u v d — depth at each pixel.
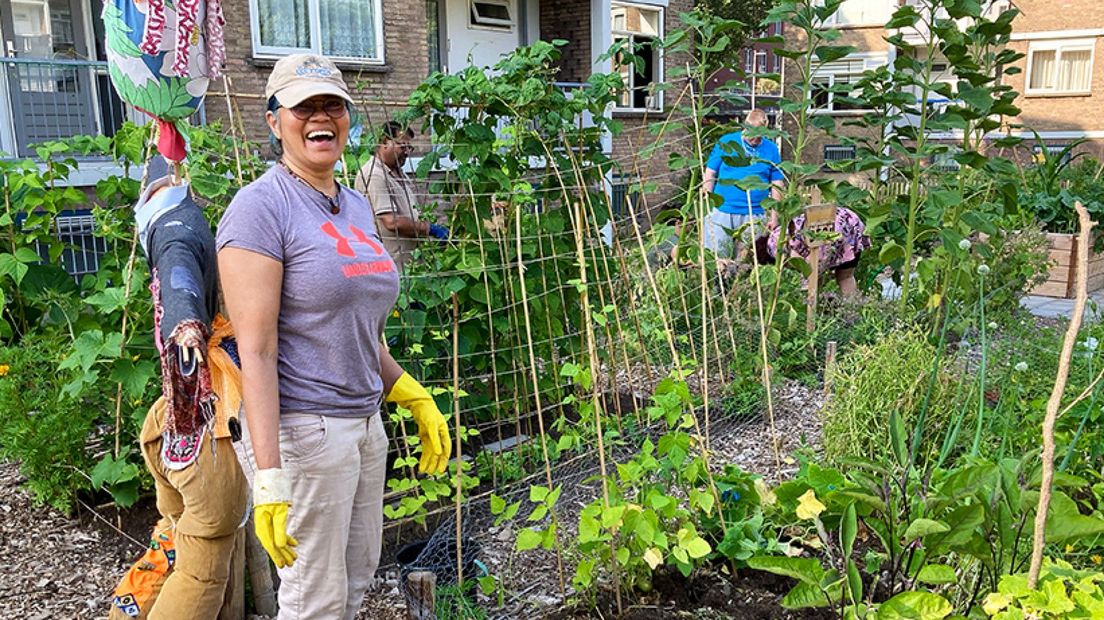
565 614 3.01
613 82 4.69
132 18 2.54
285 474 2.23
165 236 2.43
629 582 3.07
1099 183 10.65
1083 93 23.16
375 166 4.40
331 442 2.37
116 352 3.49
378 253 2.46
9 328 4.14
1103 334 4.98
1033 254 7.67
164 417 2.52
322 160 2.35
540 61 4.48
